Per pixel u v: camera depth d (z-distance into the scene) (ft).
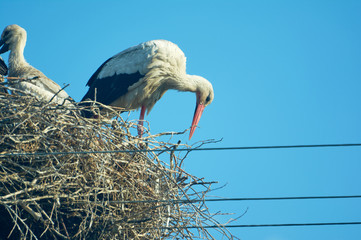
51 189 33.45
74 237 35.42
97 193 33.81
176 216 36.06
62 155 35.06
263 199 30.83
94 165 35.42
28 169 34.24
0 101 36.24
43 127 36.22
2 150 34.83
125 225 35.01
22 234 31.42
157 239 36.06
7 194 33.68
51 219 33.60
